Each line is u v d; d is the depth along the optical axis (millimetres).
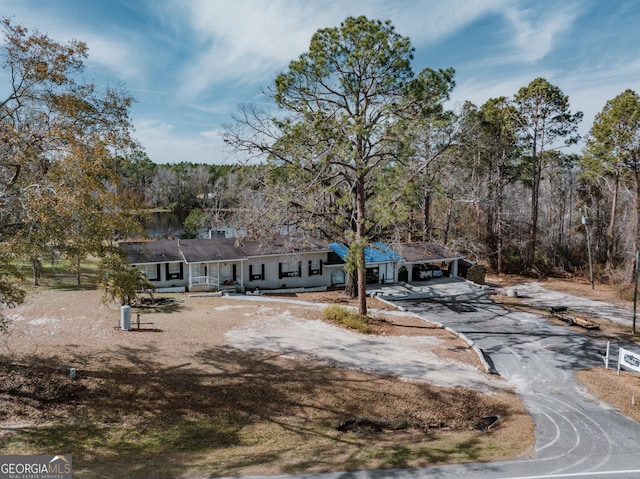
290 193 25406
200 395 14719
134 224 16453
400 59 22156
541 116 42688
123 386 14883
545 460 11453
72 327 20953
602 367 19875
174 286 32156
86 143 14516
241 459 10984
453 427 14156
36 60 13781
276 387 15656
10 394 13609
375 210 22344
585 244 47531
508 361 20328
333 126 22312
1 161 12805
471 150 33562
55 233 12898
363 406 14898
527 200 59781
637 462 11469
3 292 13695
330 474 10180
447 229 41469
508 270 45281
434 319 27312
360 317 24422
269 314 25656
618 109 37031
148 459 10789
